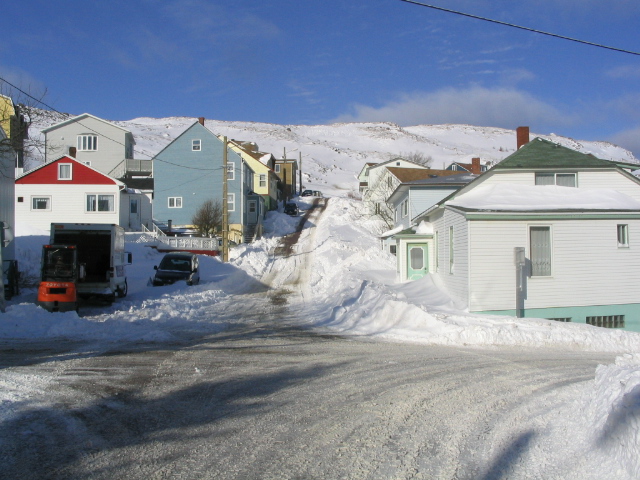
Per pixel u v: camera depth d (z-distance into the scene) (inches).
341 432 256.8
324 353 461.7
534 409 295.0
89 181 1625.2
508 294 722.2
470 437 251.4
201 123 1979.6
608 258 752.3
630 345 552.1
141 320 650.8
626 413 204.1
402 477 206.2
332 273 1304.1
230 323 674.8
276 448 234.4
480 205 764.6
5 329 526.9
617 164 906.7
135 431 252.1
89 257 859.4
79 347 463.8
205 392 322.7
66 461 214.4
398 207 1535.4
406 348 500.4
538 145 890.1
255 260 1470.2
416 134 7795.3
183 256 1104.8
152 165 2074.3
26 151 887.1
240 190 2000.5
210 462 217.2
